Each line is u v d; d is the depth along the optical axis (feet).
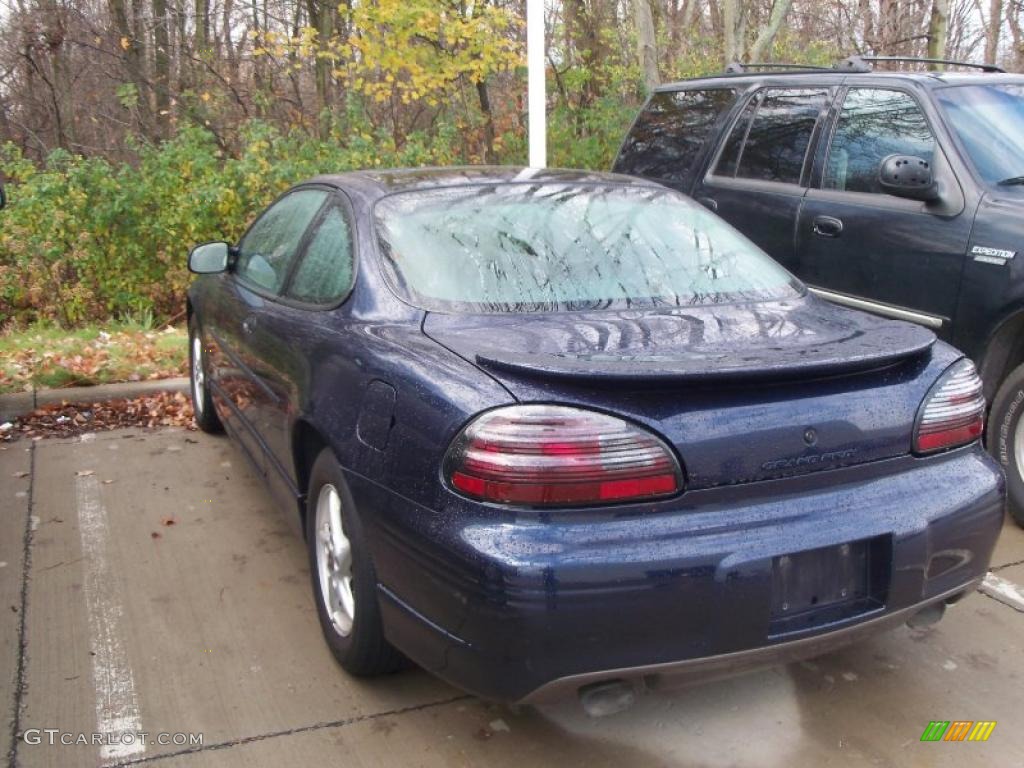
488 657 8.40
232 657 11.55
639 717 10.51
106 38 55.01
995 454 15.38
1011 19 58.34
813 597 8.99
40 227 28.76
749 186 19.43
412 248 11.51
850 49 61.41
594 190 13.26
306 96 55.11
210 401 19.01
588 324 10.22
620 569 8.21
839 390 9.23
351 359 10.56
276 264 14.53
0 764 9.55
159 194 29.78
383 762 9.73
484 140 41.75
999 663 11.57
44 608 12.66
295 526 12.64
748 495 8.77
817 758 9.82
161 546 14.57
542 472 8.28
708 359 8.97
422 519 8.86
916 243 15.97
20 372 21.88
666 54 53.72
